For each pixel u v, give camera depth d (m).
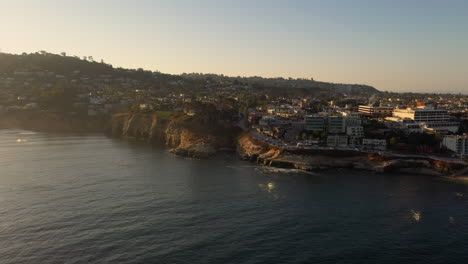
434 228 100.19
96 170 160.62
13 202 115.19
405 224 102.69
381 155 175.50
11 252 83.06
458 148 182.38
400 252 86.50
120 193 126.62
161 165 176.25
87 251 83.75
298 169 172.00
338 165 176.75
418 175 161.88
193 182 143.62
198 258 81.50
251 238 92.12
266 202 119.69
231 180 147.88
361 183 145.75
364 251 86.56
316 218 106.12
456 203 120.50
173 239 90.50
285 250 86.19
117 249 84.88
